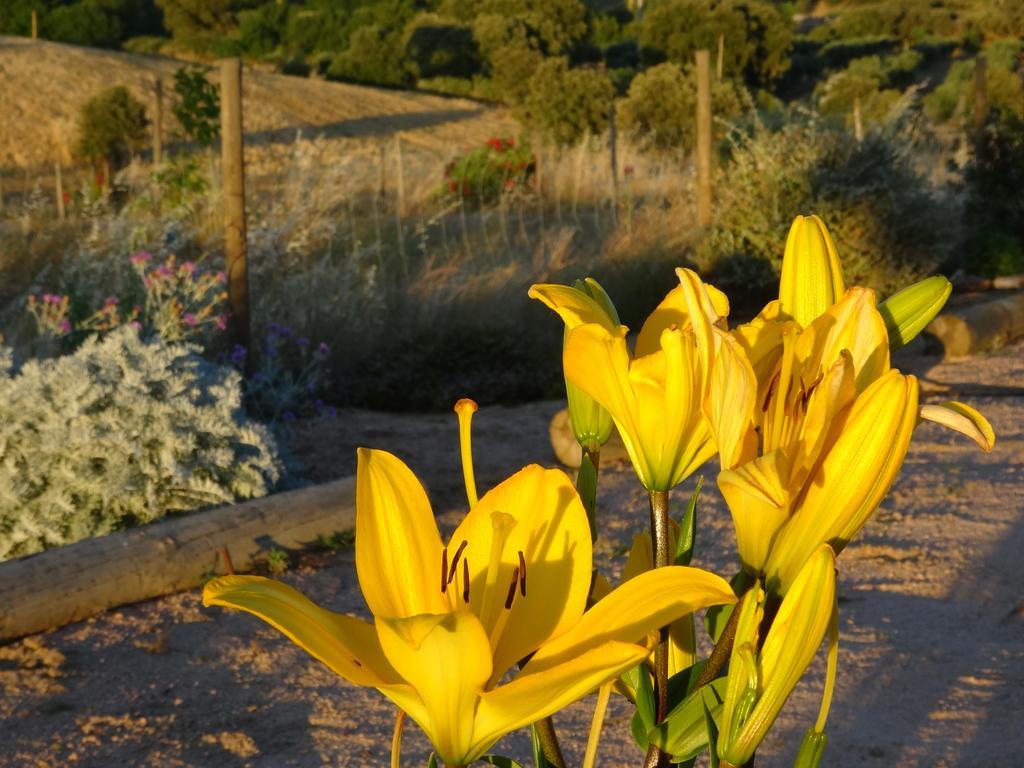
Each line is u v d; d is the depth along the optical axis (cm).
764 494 73
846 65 5347
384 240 1136
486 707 78
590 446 106
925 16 5925
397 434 743
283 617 81
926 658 408
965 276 1328
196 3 5878
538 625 87
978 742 348
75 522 514
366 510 91
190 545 485
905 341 88
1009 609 448
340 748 361
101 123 2511
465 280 996
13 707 385
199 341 731
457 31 4919
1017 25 5700
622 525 559
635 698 98
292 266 948
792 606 80
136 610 462
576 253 1149
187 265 729
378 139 3300
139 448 516
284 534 516
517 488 90
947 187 1446
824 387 80
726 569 503
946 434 720
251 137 3145
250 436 560
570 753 351
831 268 93
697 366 91
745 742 82
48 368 538
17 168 2616
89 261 822
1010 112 1469
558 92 2844
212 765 350
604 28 5966
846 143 1165
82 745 361
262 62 5625
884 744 350
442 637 76
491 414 804
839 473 81
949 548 512
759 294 1168
